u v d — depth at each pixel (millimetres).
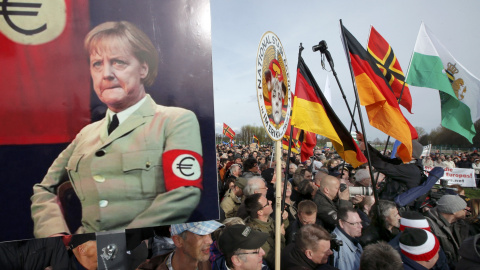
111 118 1414
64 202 1350
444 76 5402
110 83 1415
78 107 1379
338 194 4363
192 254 1985
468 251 2293
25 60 1323
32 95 1330
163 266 2080
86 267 2029
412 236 2516
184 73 1510
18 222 1295
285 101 2895
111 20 1426
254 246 2283
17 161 1304
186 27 1523
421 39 5574
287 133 7375
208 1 1559
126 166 1418
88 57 1396
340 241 2887
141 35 1459
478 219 3742
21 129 1312
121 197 1409
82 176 1371
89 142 1385
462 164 15688
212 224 2037
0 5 1302
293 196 5363
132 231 2730
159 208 1445
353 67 3916
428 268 2465
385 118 3863
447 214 3506
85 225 1367
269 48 2617
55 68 1357
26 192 1309
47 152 1339
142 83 1454
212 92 1545
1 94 1297
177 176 1473
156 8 1482
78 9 1389
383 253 2158
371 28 4969
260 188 3852
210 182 1519
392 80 4949
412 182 3953
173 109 1487
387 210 3262
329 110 3631
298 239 2588
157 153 1457
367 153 3414
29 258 2041
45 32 1348
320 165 11367
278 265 2387
